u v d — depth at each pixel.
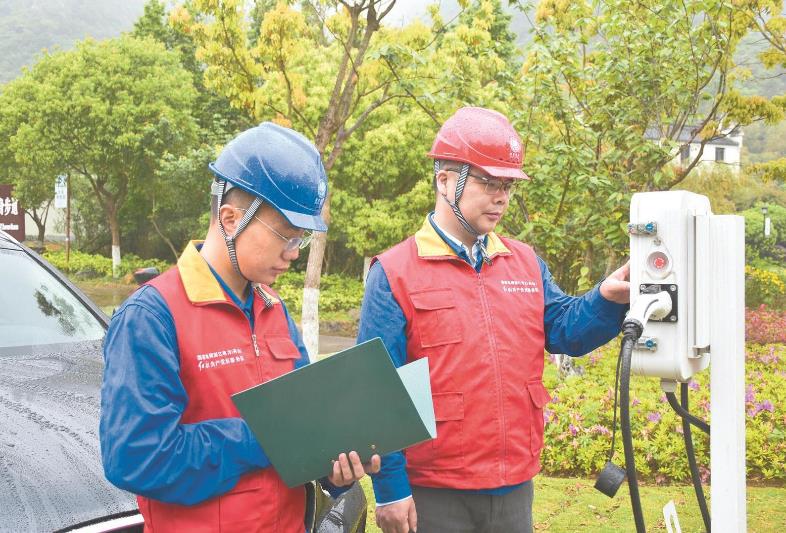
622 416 1.89
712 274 2.00
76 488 2.07
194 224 28.08
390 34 7.95
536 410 2.41
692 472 2.22
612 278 2.33
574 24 8.16
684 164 8.91
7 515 1.94
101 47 27.03
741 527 2.03
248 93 8.39
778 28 8.62
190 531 1.59
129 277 26.66
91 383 2.74
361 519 2.69
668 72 7.04
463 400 2.30
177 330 1.63
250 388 1.51
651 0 7.28
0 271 3.42
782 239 36.47
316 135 7.68
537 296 2.48
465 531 2.35
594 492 4.65
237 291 1.73
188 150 26.48
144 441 1.50
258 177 1.60
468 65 8.09
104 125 26.36
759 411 5.43
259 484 1.63
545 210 7.53
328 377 1.52
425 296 2.35
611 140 7.46
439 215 2.44
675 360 1.95
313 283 7.69
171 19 8.13
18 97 27.95
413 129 18.30
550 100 7.32
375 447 1.58
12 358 2.91
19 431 2.30
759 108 8.45
